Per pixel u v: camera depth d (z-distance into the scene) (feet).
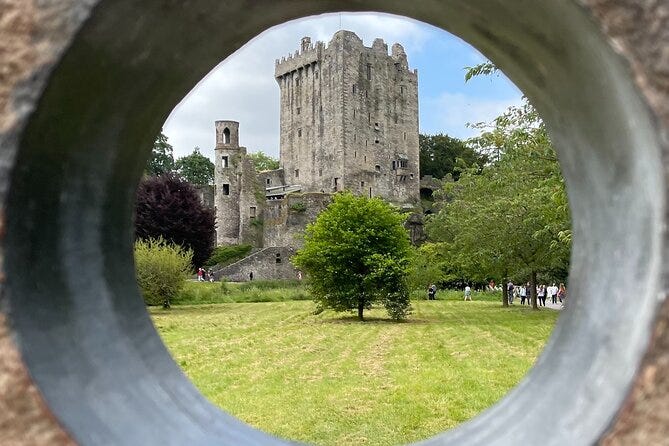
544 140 50.11
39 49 9.88
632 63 9.38
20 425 9.77
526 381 14.12
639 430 9.27
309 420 28.73
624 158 11.13
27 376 9.82
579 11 9.57
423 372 42.29
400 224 90.94
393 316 90.12
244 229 251.60
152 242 125.08
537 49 12.64
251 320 93.30
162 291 117.80
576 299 13.51
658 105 9.33
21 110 9.92
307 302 139.85
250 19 14.20
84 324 12.50
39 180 11.10
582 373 11.34
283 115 294.05
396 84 284.82
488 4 12.19
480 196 107.14
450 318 94.84
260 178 257.96
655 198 9.68
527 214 92.02
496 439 12.22
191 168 344.69
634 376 9.29
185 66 14.46
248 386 38.04
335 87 266.16
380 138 277.23
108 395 11.88
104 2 9.93
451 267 150.71
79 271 12.89
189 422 13.47
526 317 94.89
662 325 9.21
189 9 12.20
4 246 9.98
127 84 12.65
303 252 91.66
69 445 9.84
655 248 9.62
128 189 15.34
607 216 12.19
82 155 12.53
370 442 24.99
